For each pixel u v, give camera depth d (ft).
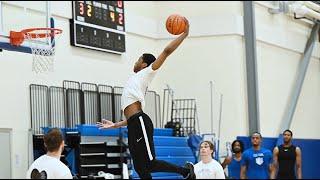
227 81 56.49
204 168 34.24
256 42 57.47
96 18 50.60
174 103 57.16
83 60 49.08
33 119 43.01
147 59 28.81
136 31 54.90
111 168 44.62
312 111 44.96
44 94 44.42
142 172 27.48
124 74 51.78
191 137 50.42
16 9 45.03
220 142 55.88
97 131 43.91
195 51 57.62
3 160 39.58
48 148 25.20
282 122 51.39
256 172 46.47
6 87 40.24
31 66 42.83
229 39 56.95
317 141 43.19
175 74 57.67
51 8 46.98
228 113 56.13
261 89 56.44
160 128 52.26
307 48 47.52
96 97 49.16
